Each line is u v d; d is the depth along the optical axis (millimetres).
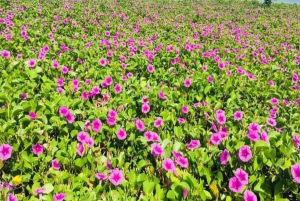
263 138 1327
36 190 1108
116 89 1999
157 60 2920
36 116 1512
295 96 2436
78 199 1108
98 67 2545
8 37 2855
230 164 1270
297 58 3691
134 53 3072
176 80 2406
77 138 1367
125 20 5273
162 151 1310
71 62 2545
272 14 8734
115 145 1532
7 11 4559
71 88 1979
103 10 6426
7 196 1079
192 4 9742
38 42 3070
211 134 1512
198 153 1327
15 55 2742
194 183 1129
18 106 1467
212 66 2971
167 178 1241
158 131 1589
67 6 5758
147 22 5469
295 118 1940
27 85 1920
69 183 1206
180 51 3361
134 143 1507
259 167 1263
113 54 2932
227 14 7977
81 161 1278
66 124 1538
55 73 2264
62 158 1277
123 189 1200
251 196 1105
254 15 8305
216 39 4570
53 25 4145
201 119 1782
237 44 4203
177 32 5000
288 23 7066
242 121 1775
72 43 3232
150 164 1343
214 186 1185
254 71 3018
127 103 1846
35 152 1305
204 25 5941
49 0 6402
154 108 1923
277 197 1170
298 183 1163
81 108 1802
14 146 1276
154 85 2297
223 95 2262
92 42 3434
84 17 5102
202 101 2152
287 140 1401
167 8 8078
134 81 2262
